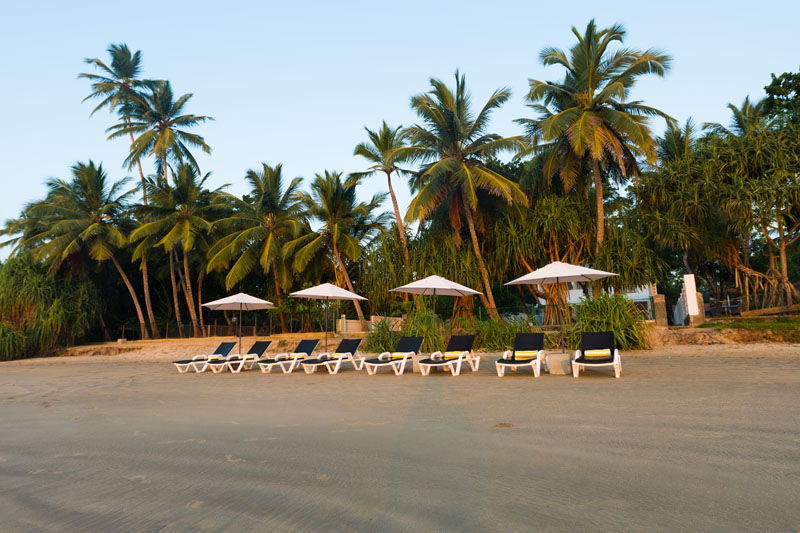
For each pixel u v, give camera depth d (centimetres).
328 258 3017
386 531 314
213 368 1536
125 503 382
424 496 376
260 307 1891
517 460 461
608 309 1711
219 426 680
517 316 1936
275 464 478
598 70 2112
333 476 434
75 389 1202
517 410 719
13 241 3070
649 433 545
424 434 587
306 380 1249
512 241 2222
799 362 1174
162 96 3438
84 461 511
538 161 2373
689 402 719
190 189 3061
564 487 384
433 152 2278
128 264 3500
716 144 2055
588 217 2195
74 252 2998
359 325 2589
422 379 1191
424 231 2502
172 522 341
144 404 914
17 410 880
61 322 2773
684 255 2711
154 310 3856
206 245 3142
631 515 325
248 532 321
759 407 663
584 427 588
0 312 2730
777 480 381
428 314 1905
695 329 1809
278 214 3003
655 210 2205
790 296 2016
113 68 3506
